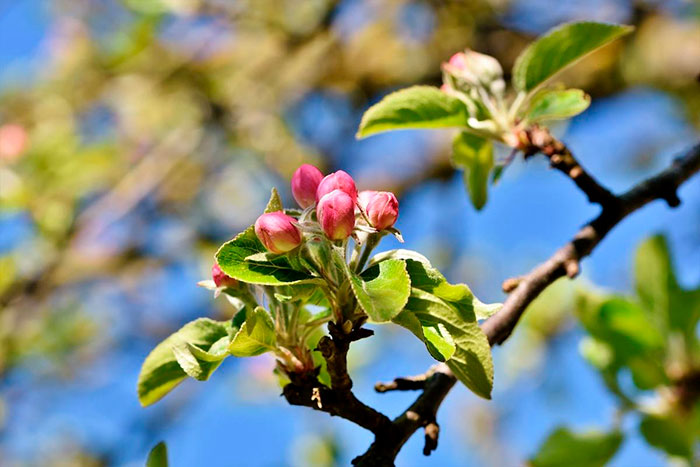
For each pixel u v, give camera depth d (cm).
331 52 746
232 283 237
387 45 767
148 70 795
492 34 707
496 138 308
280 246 210
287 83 762
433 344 211
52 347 738
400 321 210
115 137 761
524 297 281
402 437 235
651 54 704
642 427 358
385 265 208
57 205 654
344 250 205
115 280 790
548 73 306
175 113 789
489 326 275
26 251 647
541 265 288
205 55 790
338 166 777
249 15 695
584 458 352
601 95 723
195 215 807
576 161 304
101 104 808
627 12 702
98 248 777
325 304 239
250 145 768
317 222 211
